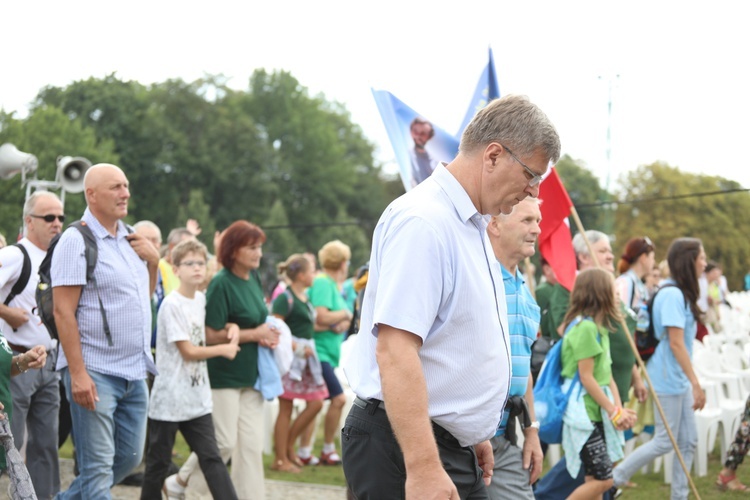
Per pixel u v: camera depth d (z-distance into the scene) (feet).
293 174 207.41
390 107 22.57
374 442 9.45
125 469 16.94
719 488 23.77
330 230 205.98
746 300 45.34
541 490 18.20
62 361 16.22
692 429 21.17
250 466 20.68
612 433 17.81
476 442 9.73
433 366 9.22
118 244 16.49
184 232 25.94
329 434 28.55
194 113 195.11
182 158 186.19
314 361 27.07
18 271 18.65
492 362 9.43
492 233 13.88
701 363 28.63
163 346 18.98
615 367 19.74
